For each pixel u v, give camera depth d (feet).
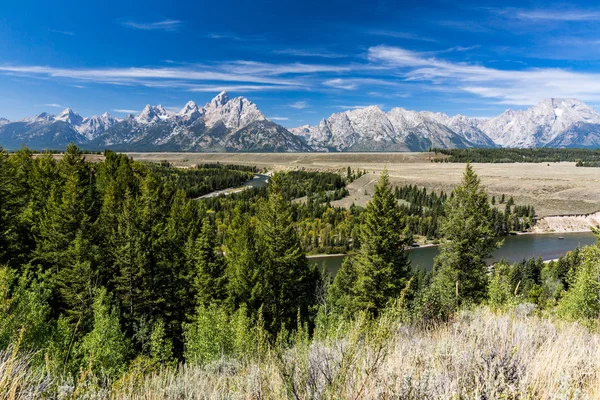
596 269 39.88
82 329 77.30
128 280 96.68
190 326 57.88
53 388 10.91
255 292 93.40
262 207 113.70
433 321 21.98
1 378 9.25
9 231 101.14
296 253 104.83
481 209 73.41
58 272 99.35
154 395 12.60
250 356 18.38
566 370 8.43
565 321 23.53
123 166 210.59
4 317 24.75
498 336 12.05
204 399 11.83
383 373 8.32
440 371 8.85
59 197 135.74
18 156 181.27
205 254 104.68
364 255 79.05
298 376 8.77
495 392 7.66
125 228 110.01
